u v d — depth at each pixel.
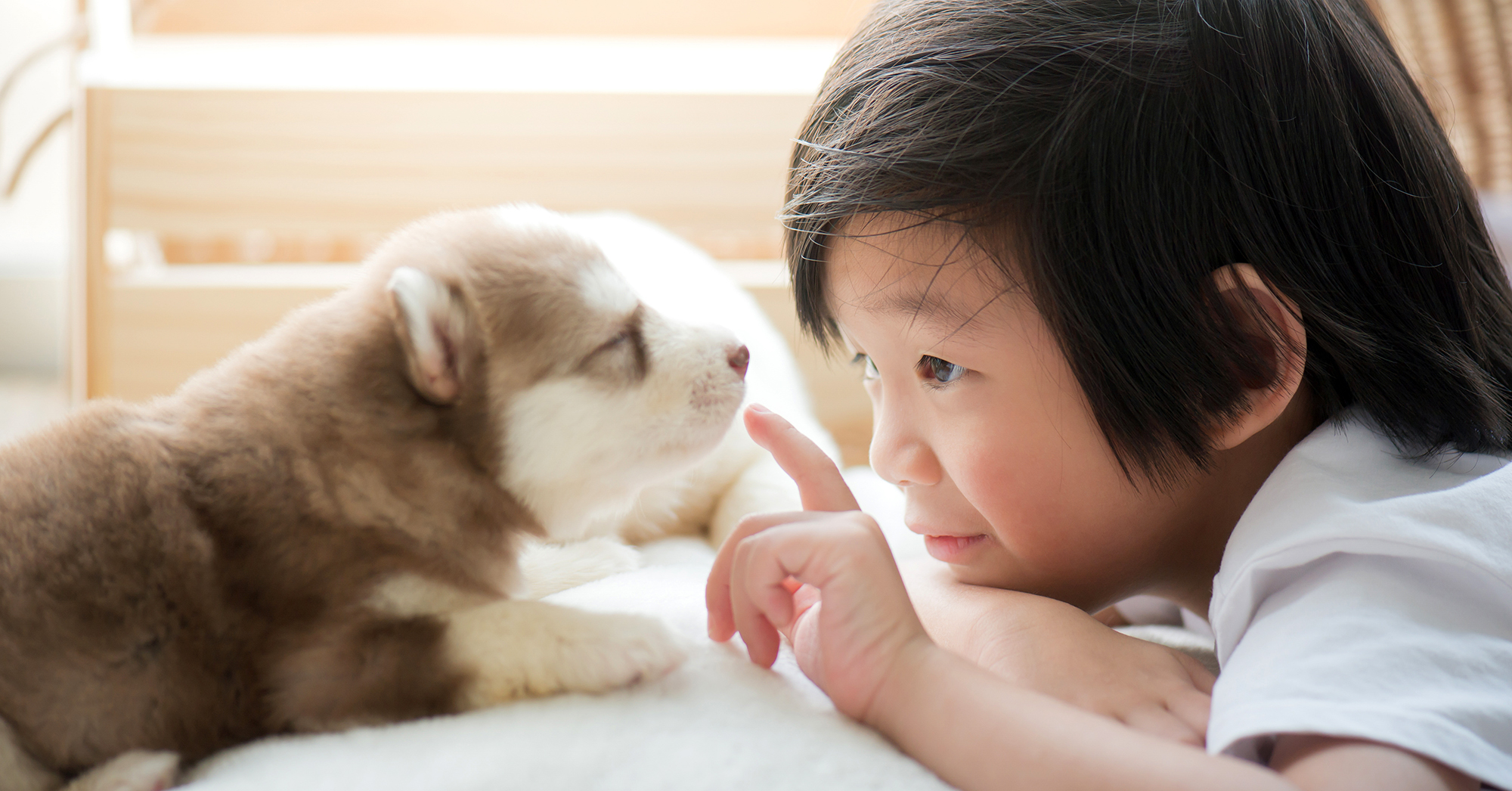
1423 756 0.85
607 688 1.14
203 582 1.18
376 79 2.82
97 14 2.80
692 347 1.52
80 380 2.71
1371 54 1.28
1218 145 1.14
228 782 1.01
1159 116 1.14
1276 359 1.16
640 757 1.00
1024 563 1.31
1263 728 0.89
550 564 1.63
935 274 1.18
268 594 1.20
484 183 2.86
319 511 1.24
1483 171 2.85
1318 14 1.24
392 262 1.50
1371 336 1.20
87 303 2.70
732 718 1.07
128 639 1.14
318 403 1.31
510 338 1.42
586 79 2.88
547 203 2.87
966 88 1.19
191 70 2.78
